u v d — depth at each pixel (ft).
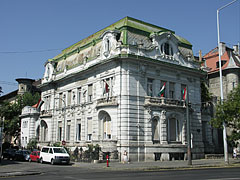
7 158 146.72
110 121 119.75
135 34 123.95
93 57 134.82
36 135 181.57
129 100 113.19
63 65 164.45
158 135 118.93
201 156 133.90
